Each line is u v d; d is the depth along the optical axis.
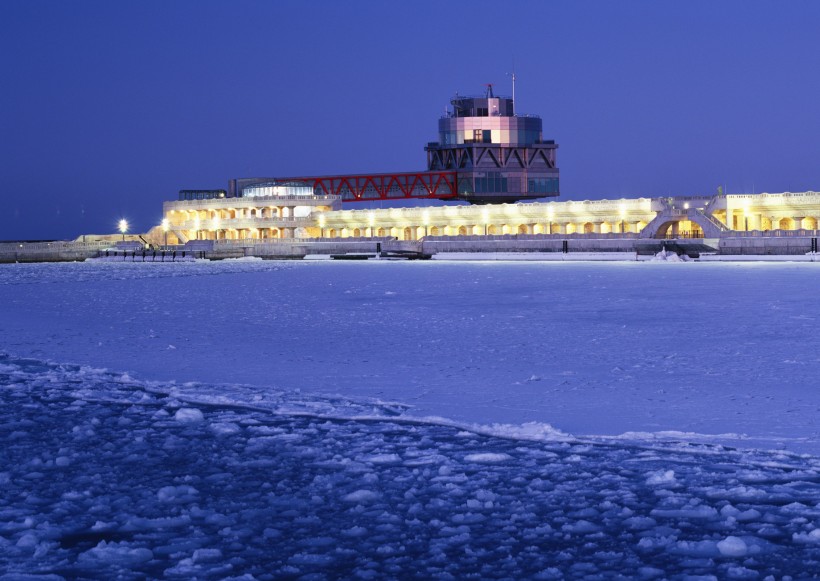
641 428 25.77
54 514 19.91
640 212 151.00
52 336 47.09
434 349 40.16
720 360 35.91
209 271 121.62
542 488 21.06
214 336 45.84
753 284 75.81
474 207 173.12
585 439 24.72
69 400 30.89
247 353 40.09
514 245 153.50
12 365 37.56
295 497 20.77
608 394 29.97
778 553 17.44
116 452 24.55
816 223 136.88
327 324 50.25
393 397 30.44
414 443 24.84
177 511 20.02
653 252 136.88
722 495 20.34
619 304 59.38
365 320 52.03
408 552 17.86
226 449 24.72
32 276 111.94
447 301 64.25
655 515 19.34
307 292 75.69
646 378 32.47
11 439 25.95
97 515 19.88
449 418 27.30
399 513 19.80
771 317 49.97
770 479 21.27
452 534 18.59
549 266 119.75
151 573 17.09
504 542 18.19
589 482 21.38
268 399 30.42
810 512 19.16
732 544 17.52
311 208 196.38
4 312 60.97
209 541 18.44
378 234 187.00
